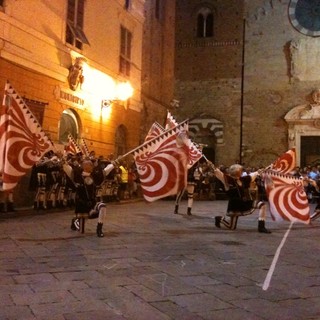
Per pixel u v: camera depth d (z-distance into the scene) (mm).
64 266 6277
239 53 30875
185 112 31531
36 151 7797
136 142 23219
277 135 29891
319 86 29250
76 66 17141
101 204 9172
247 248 8195
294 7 30000
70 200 15133
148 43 25641
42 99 15586
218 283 5543
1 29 13586
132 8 22656
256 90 30422
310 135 29047
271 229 11305
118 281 5504
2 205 12914
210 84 31250
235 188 10719
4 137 7578
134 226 10930
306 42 29594
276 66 30172
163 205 18172
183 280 5648
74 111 17766
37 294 4867
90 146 18766
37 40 15281
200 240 8992
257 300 4855
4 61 13781
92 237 8961
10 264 6348
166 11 28812
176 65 31844
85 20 18344
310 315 4387
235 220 10859
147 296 4887
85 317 4141
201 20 32000
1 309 4316
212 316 4273
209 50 31406
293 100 29688
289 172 10578
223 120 30844
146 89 25422
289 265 6797
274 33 30328
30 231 9516
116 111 21094
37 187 13719
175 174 7629
